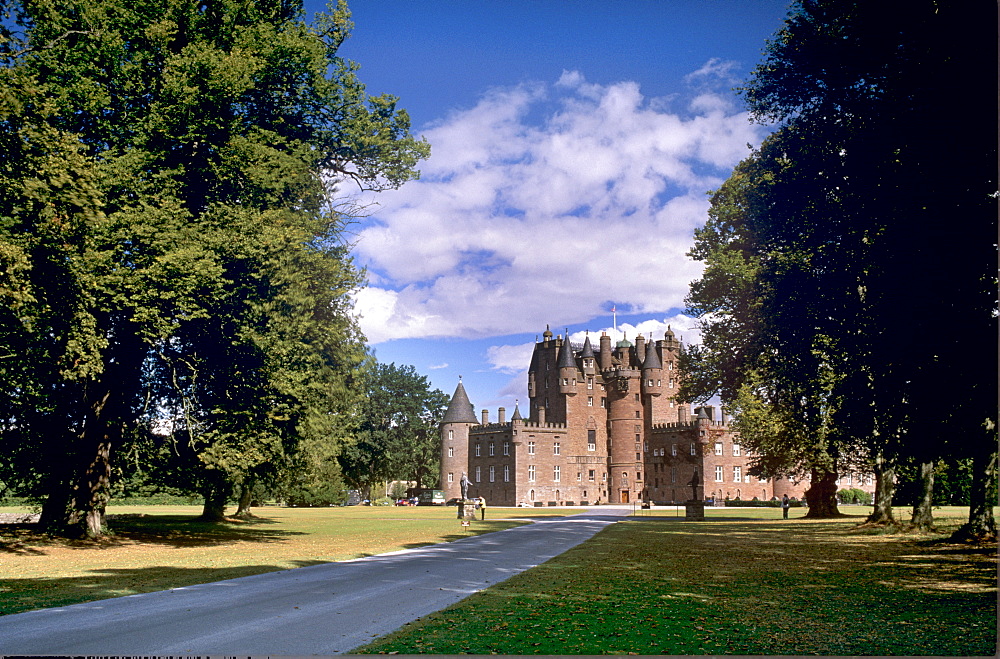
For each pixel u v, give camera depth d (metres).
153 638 10.26
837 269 21.67
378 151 33.25
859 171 20.72
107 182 23.61
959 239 17.81
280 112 31.30
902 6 18.64
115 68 25.64
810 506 55.59
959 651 9.62
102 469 30.38
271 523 48.41
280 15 32.78
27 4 25.14
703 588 15.45
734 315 41.94
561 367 119.50
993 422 20.00
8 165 21.11
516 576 17.58
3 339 22.81
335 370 32.69
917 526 34.09
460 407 120.81
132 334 27.12
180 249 24.20
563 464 116.06
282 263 27.55
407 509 89.94
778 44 23.50
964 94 17.41
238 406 28.72
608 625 11.20
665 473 112.12
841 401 23.12
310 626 11.12
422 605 13.15
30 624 11.32
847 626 11.28
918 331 18.38
